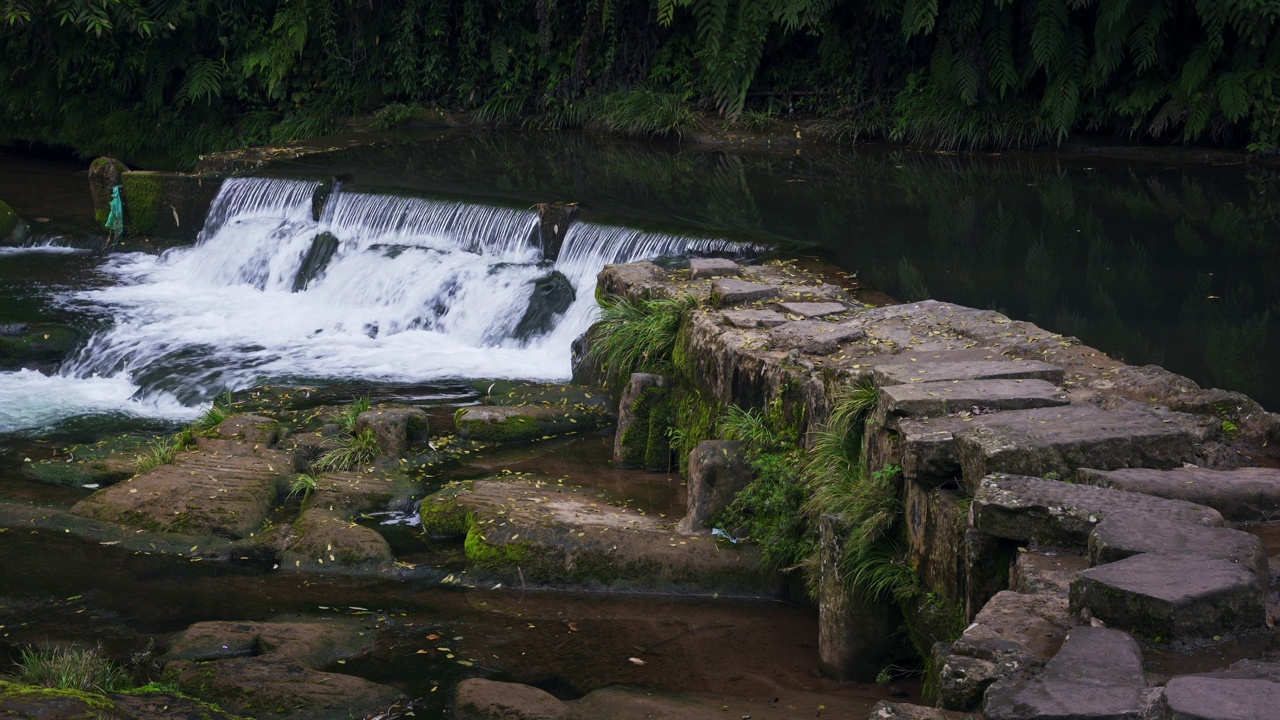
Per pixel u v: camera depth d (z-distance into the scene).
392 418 9.59
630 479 9.09
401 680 6.38
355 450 9.47
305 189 15.59
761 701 5.93
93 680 6.18
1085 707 3.42
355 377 11.62
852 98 19.86
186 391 11.42
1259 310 10.22
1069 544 4.64
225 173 16.62
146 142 21.62
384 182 15.73
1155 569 4.07
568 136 20.14
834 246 12.56
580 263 12.88
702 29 19.72
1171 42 18.05
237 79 21.80
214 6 21.98
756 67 19.67
